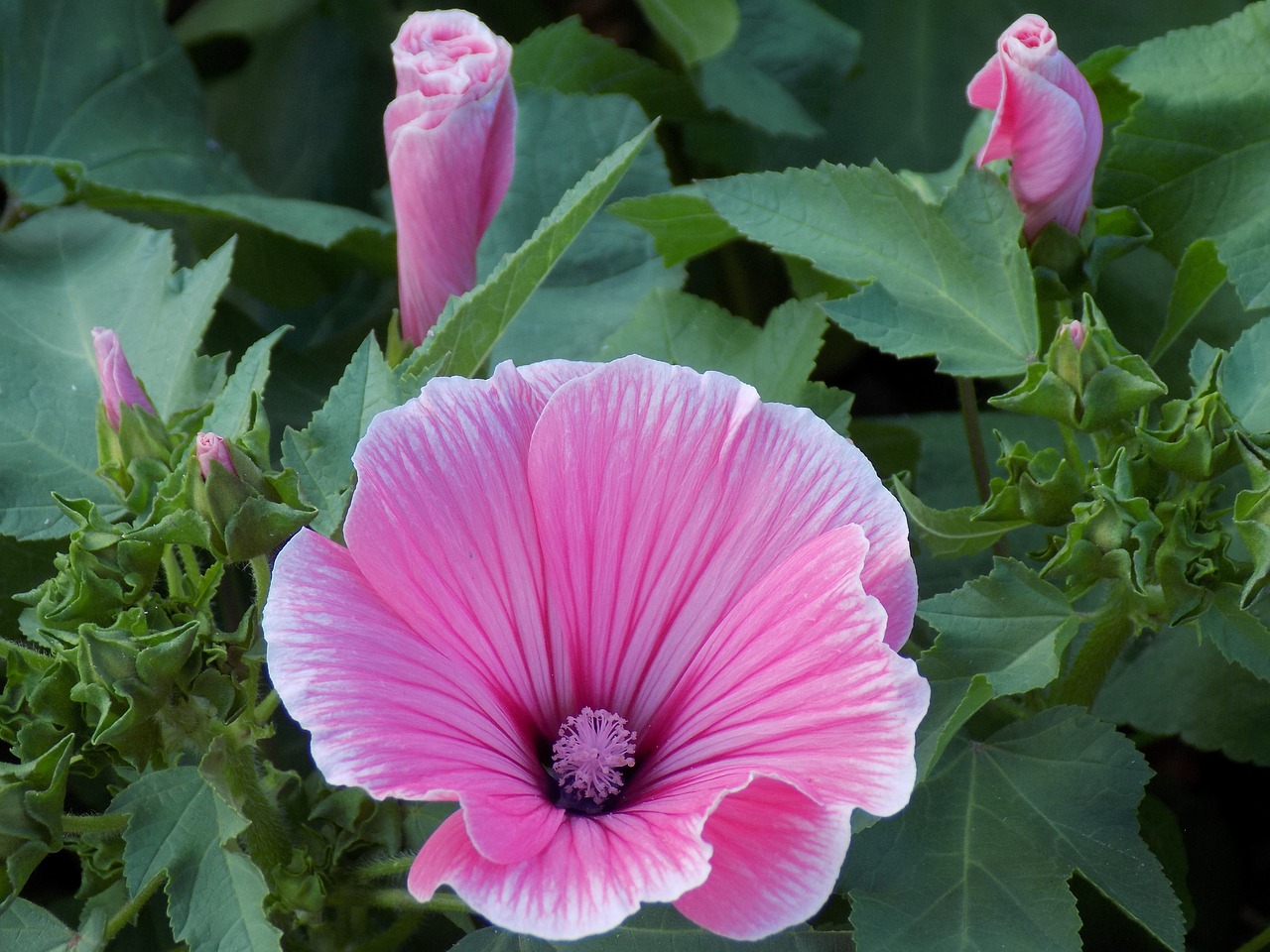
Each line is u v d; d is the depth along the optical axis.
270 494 0.53
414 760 0.49
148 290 0.62
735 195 0.60
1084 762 0.56
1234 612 0.54
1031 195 0.59
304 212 0.68
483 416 0.52
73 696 0.53
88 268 0.63
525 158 0.69
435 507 0.51
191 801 0.53
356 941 0.58
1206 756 0.68
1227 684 0.62
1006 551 0.62
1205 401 0.54
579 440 0.51
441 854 0.49
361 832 0.57
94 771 0.55
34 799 0.53
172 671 0.52
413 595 0.51
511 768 0.51
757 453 0.52
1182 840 0.63
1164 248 0.63
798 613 0.51
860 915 0.54
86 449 0.60
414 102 0.58
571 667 0.52
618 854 0.49
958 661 0.55
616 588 0.52
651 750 0.52
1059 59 0.57
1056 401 0.55
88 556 0.54
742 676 0.51
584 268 0.68
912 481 0.66
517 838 0.49
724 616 0.52
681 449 0.52
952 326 0.59
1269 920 0.66
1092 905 0.61
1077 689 0.58
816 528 0.52
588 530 0.52
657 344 0.62
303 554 0.50
